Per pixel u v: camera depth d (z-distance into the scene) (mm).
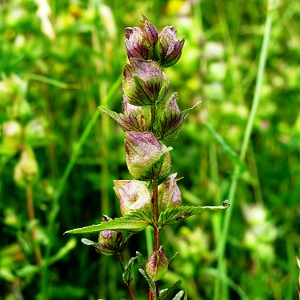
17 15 580
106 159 564
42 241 467
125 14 703
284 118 698
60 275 557
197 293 508
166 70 617
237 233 557
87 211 601
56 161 605
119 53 591
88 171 626
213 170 566
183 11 698
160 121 230
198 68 607
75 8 595
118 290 538
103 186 563
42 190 511
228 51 693
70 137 646
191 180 642
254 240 491
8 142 457
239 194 592
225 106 598
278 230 537
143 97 222
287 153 670
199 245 490
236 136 595
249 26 785
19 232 468
